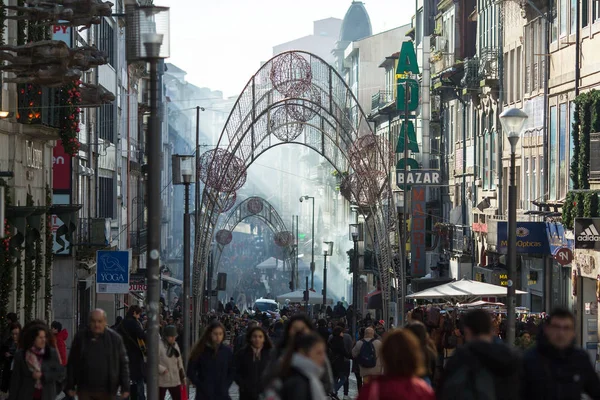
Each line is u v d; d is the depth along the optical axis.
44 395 28.94
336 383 49.75
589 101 68.56
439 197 122.06
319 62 83.38
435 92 118.88
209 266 137.62
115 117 105.81
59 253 76.19
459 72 108.94
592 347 69.81
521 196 87.38
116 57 106.81
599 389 18.95
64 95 56.31
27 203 55.38
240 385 28.39
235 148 82.69
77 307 80.56
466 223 107.38
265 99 82.75
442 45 120.56
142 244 126.19
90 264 84.69
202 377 28.88
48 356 29.12
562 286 75.56
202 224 83.44
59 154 76.12
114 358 27.62
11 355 35.97
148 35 27.55
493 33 98.31
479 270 94.81
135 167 126.88
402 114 137.00
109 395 27.52
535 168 83.19
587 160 68.94
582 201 67.38
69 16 41.34
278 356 24.12
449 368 18.08
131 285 92.00
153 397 27.41
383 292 86.81
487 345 17.88
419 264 114.81
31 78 41.44
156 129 27.62
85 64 42.69
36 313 59.72
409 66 129.50
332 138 84.62
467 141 107.38
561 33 76.62
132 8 27.72
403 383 15.80
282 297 133.75
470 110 106.19
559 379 18.70
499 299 83.50
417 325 28.14
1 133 50.22
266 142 84.44
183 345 59.59
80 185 83.12
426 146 121.62
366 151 84.00
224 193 84.50
